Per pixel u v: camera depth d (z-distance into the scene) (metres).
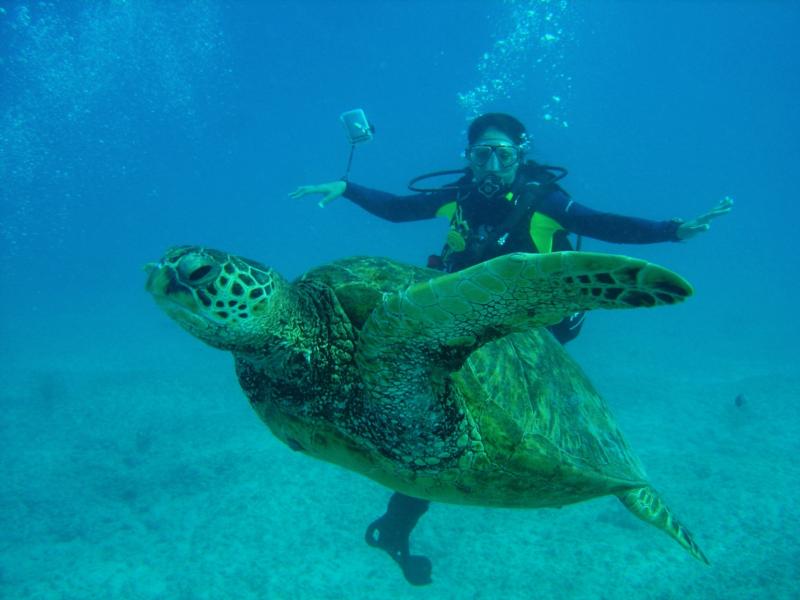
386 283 3.05
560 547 7.38
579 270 1.80
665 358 20.20
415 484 3.14
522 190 5.63
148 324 28.23
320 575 7.17
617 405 13.92
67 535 8.43
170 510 8.93
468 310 2.13
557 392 3.36
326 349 2.90
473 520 8.27
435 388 2.62
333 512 8.45
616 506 8.36
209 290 2.49
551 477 3.00
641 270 1.72
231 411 13.30
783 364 19.03
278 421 3.37
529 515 8.32
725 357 20.64
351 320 2.90
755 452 10.44
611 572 6.71
